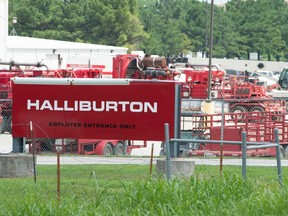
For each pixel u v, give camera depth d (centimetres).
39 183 3506
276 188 2870
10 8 19062
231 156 5384
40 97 4841
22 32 19062
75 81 4788
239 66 19125
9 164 3991
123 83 4725
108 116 4769
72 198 2675
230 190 2805
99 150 5469
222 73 10006
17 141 4800
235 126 5756
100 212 2556
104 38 19262
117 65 9981
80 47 14162
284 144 5969
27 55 12812
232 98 9844
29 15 18925
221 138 5469
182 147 5534
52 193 3134
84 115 4803
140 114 4722
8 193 3200
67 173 4100
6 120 6806
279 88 13438
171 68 10231
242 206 2642
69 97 4809
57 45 13688
